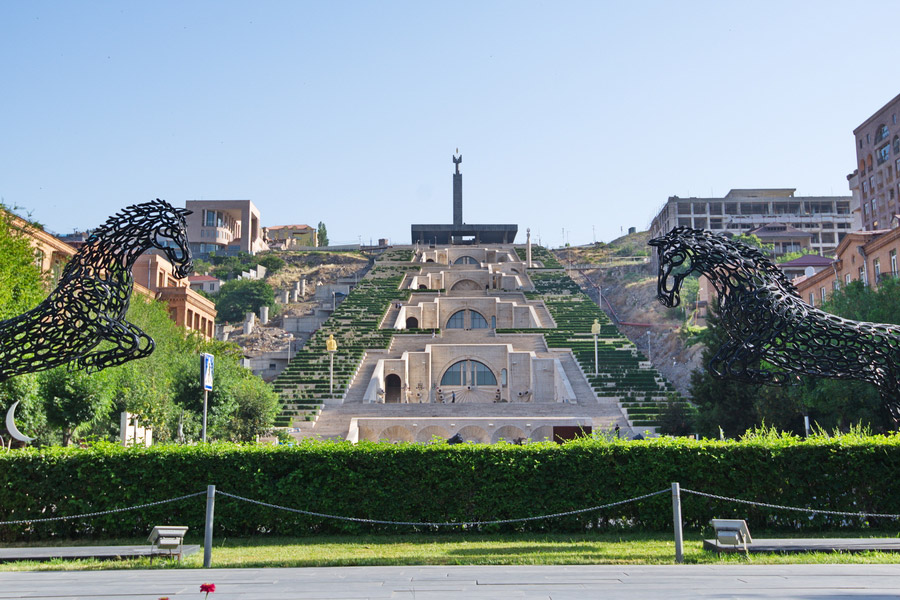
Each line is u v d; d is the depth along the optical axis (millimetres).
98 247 15148
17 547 15492
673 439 17672
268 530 17016
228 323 115500
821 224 142875
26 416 29078
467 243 144375
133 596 9680
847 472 16797
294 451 17188
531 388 62219
